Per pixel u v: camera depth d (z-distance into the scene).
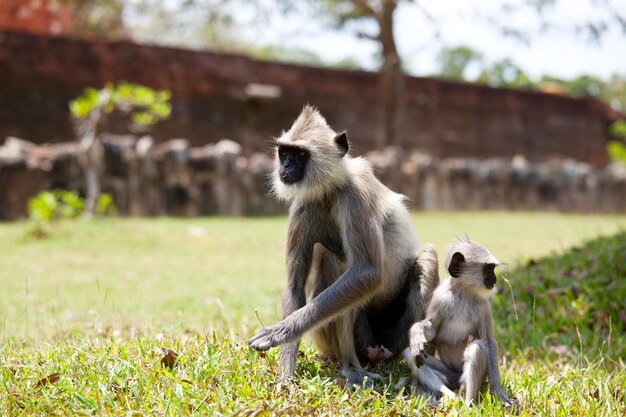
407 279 5.27
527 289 7.47
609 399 4.71
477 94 30.94
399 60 22.64
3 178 15.55
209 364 4.67
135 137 23.42
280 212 18.19
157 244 13.23
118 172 16.22
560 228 16.55
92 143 15.42
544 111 32.72
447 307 4.66
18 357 5.07
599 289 7.14
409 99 29.33
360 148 28.28
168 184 16.86
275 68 26.83
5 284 9.73
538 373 5.37
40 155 16.08
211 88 25.44
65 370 4.70
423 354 4.37
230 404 4.11
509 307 7.18
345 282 4.58
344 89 28.00
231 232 14.67
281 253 12.73
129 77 24.12
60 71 23.11
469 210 20.69
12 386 4.46
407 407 4.26
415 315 5.18
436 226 16.36
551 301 7.21
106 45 23.80
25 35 22.72
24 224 14.70
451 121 30.39
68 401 4.23
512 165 21.75
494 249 12.83
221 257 12.24
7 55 22.42
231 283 9.77
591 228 16.61
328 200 5.00
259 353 4.94
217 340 5.34
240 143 25.95
